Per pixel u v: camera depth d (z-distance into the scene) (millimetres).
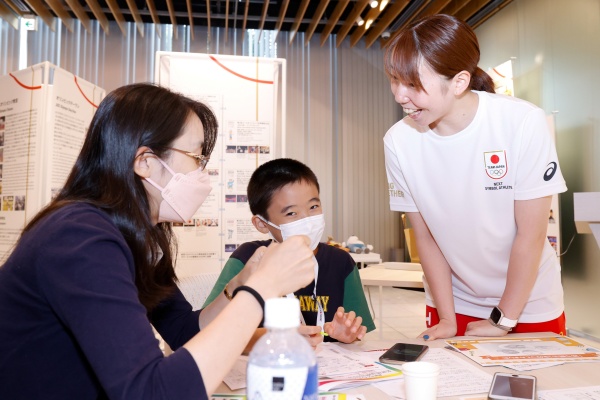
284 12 5434
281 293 689
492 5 5086
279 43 6402
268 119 2793
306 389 504
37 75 3031
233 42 6297
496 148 1256
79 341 608
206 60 2758
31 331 673
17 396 676
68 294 615
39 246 656
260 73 2795
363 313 1494
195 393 593
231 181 2744
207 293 1694
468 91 1270
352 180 6520
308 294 1479
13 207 3088
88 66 6020
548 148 1228
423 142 1353
